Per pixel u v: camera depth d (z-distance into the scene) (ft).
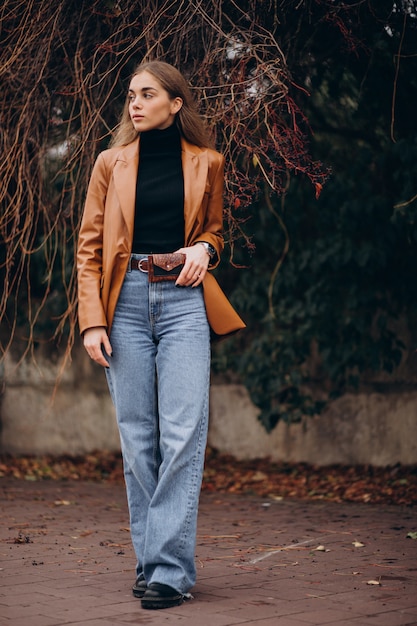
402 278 25.71
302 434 29.01
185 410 11.91
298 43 19.22
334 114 24.62
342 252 25.22
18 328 34.37
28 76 19.27
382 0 19.01
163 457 12.05
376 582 13.04
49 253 27.81
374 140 24.89
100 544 16.62
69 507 22.33
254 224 26.45
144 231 12.09
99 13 18.03
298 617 11.09
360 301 25.95
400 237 25.14
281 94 17.61
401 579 13.33
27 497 24.45
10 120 20.01
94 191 12.36
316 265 25.88
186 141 12.42
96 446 34.04
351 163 25.49
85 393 34.09
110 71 17.88
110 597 12.26
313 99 23.95
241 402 30.53
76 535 17.75
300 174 24.76
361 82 21.45
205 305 12.26
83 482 28.73
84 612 11.40
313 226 26.73
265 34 17.58
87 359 33.94
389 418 27.02
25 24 18.54
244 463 29.96
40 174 21.17
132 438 12.17
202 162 12.22
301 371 27.86
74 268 21.15
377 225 24.76
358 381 26.78
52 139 21.61
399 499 23.04
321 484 26.07
